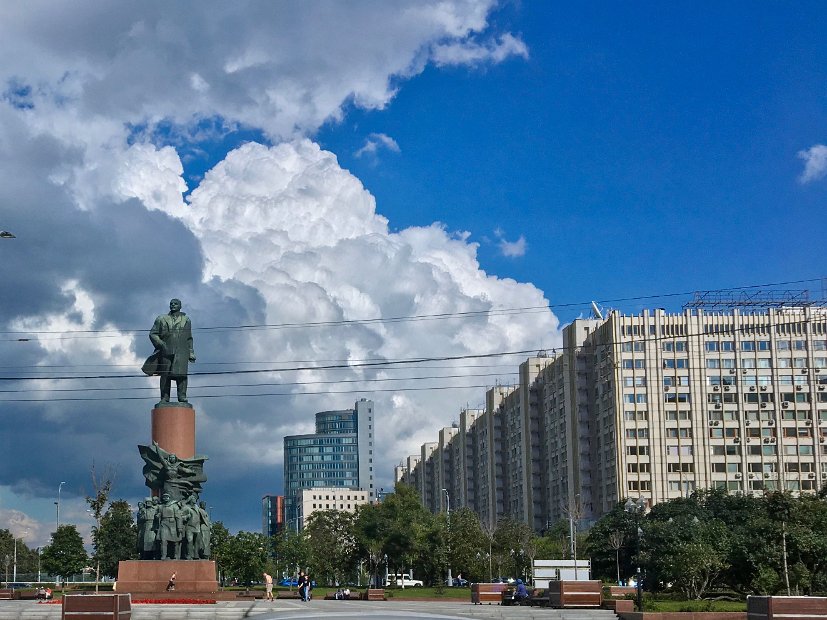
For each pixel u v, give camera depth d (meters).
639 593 58.44
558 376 176.62
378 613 56.25
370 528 134.12
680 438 150.62
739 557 76.19
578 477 164.50
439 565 128.25
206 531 74.88
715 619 52.81
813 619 37.81
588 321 168.88
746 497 115.62
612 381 153.12
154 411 78.25
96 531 103.94
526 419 190.62
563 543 135.50
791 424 150.88
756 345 153.12
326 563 157.75
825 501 97.31
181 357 79.31
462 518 134.12
